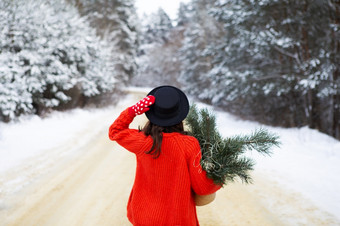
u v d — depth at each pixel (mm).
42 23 12312
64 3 16719
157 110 1570
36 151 6949
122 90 31047
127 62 35469
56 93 13562
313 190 4551
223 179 1547
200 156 1549
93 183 4852
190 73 29656
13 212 3689
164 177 1573
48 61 12898
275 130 11539
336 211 3748
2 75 9930
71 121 12641
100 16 30125
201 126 1857
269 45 11453
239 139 1789
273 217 3607
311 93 12359
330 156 6750
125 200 4109
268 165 6066
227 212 3746
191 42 28734
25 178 5000
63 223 3406
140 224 1646
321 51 10094
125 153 7129
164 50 51031
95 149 7547
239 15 12188
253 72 12484
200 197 1739
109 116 15695
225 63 15188
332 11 10352
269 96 14531
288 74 11023
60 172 5445
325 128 12609
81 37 16031
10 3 11734
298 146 8062
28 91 11609
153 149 1517
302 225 3391
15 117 10492
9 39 11500
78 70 16156
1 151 6535
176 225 1562
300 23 10812
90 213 3674
